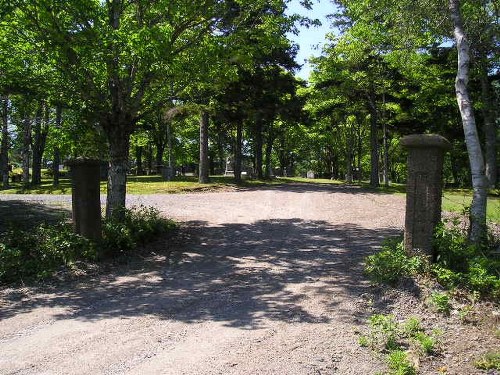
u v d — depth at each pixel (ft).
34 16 31.65
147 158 172.04
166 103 44.24
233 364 14.47
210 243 34.94
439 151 22.53
